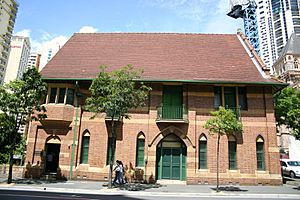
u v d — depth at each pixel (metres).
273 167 18.36
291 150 37.84
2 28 91.75
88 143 19.50
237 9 103.62
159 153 19.45
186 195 13.95
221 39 24.69
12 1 95.50
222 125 15.04
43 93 16.94
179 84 19.98
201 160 18.81
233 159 18.84
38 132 19.61
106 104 15.25
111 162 15.80
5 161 21.62
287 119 19.98
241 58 22.38
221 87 20.05
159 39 24.72
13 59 104.38
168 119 18.94
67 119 19.28
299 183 18.64
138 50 23.39
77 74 20.45
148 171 18.56
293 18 115.44
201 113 19.38
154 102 19.69
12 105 15.80
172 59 22.19
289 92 22.89
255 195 14.07
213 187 16.83
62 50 23.38
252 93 19.66
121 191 14.45
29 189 14.41
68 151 19.11
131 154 18.91
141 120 19.44
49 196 12.15
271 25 121.06
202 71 20.78
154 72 20.67
